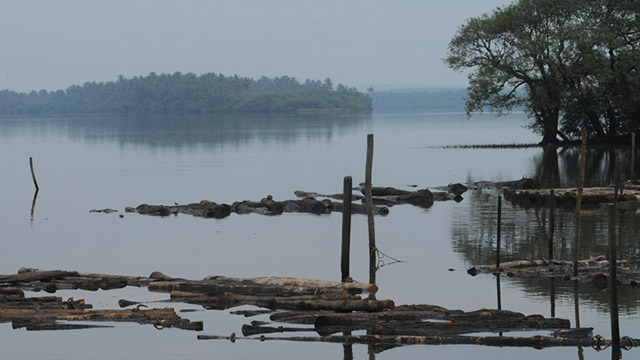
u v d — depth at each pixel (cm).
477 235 3928
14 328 2405
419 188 6259
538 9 9550
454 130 17762
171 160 9475
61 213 5094
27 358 2147
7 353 2186
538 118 10475
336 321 2306
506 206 5012
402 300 2644
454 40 10044
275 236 4075
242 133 16738
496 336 2216
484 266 3056
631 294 2653
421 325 2275
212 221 4659
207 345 2230
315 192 6156
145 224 4572
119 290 2862
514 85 10156
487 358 2069
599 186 5956
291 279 2778
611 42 9250
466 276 2992
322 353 2155
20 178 7538
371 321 2298
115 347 2223
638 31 9450
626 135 10056
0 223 4659
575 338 2150
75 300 2705
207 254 3600
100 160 9631
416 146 11688
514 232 3962
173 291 2730
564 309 2495
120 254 3638
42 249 3788
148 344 2245
